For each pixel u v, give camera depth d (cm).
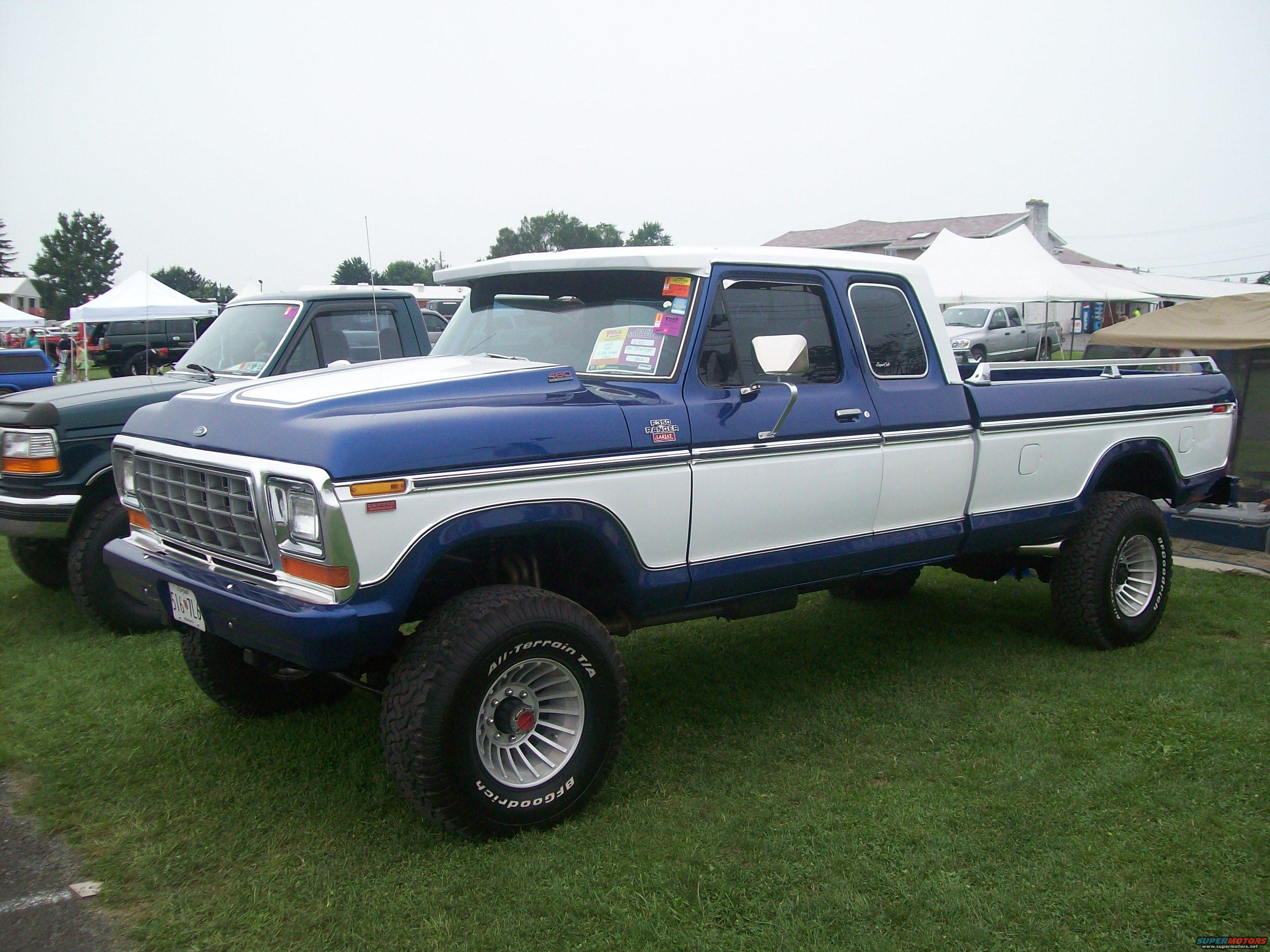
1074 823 332
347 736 406
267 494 302
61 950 267
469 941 266
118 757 387
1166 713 427
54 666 492
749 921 277
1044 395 489
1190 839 321
